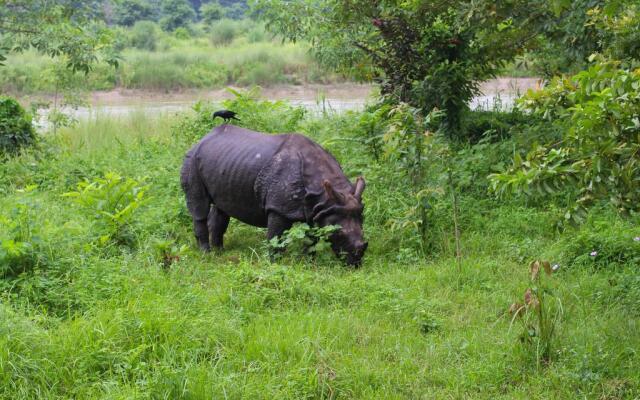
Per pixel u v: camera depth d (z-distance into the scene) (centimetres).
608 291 1227
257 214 1498
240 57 5491
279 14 2230
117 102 4612
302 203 1424
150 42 6781
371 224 1612
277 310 1163
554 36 1883
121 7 7756
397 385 967
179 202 1731
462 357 1045
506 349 1044
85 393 908
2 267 1168
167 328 1017
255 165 1470
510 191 1011
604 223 1474
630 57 1369
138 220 1492
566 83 1066
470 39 2120
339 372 970
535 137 1809
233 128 1585
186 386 898
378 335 1099
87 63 2295
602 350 1023
